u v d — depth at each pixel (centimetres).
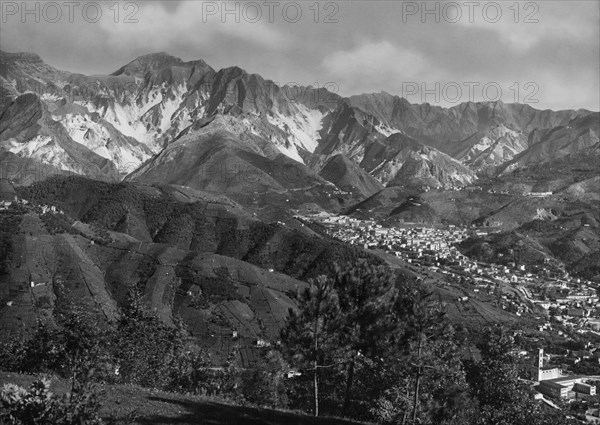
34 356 5459
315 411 5744
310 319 5744
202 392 6475
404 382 6150
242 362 12962
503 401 7012
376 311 5738
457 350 6456
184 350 7525
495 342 7456
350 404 6131
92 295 16712
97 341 5466
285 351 5797
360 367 6159
